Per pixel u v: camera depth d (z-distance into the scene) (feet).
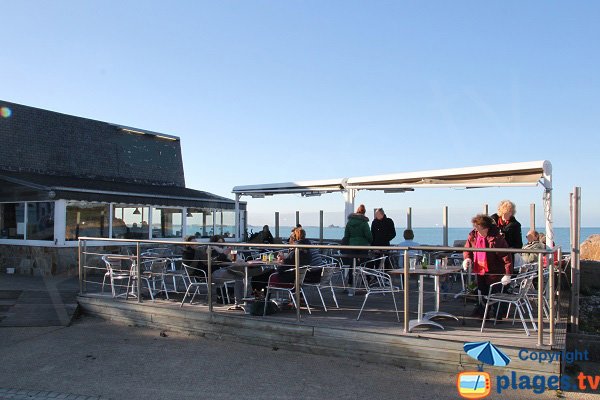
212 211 64.13
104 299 31.55
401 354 21.63
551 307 20.02
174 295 33.32
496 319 23.82
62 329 29.04
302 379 20.47
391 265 35.37
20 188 47.19
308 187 50.85
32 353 24.45
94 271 47.62
